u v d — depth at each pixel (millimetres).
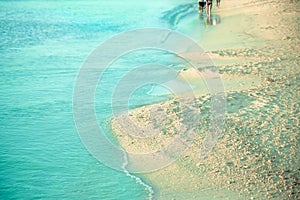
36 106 10711
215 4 28938
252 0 28344
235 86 10773
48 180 6957
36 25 27172
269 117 8664
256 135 7906
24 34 23531
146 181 6707
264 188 6238
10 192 6633
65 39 21344
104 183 6746
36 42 20750
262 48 15266
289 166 6809
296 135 7848
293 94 9992
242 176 6602
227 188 6309
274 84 10781
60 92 11945
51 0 45906
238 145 7562
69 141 8461
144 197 6262
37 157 7789
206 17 24203
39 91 12062
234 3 28156
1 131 9023
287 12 22766
